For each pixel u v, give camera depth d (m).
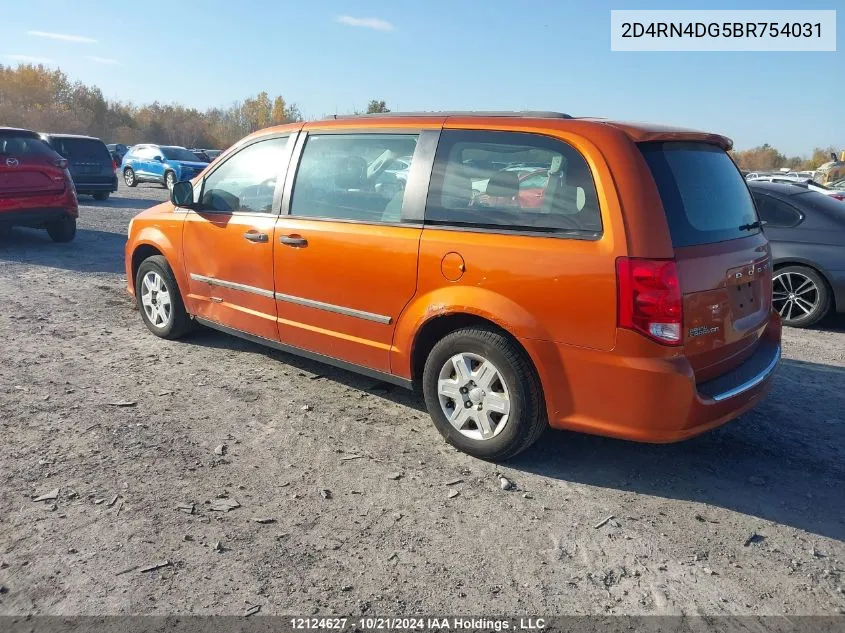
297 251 4.68
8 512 3.25
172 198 5.43
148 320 6.23
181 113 89.06
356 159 4.47
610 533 3.28
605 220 3.40
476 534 3.23
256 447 4.04
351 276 4.36
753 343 4.11
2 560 2.90
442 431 4.12
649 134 3.57
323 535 3.18
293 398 4.81
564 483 3.75
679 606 2.79
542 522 3.36
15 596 2.70
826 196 7.77
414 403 4.80
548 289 3.52
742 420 4.69
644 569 3.02
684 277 3.35
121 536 3.10
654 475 3.87
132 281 6.41
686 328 3.38
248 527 3.22
